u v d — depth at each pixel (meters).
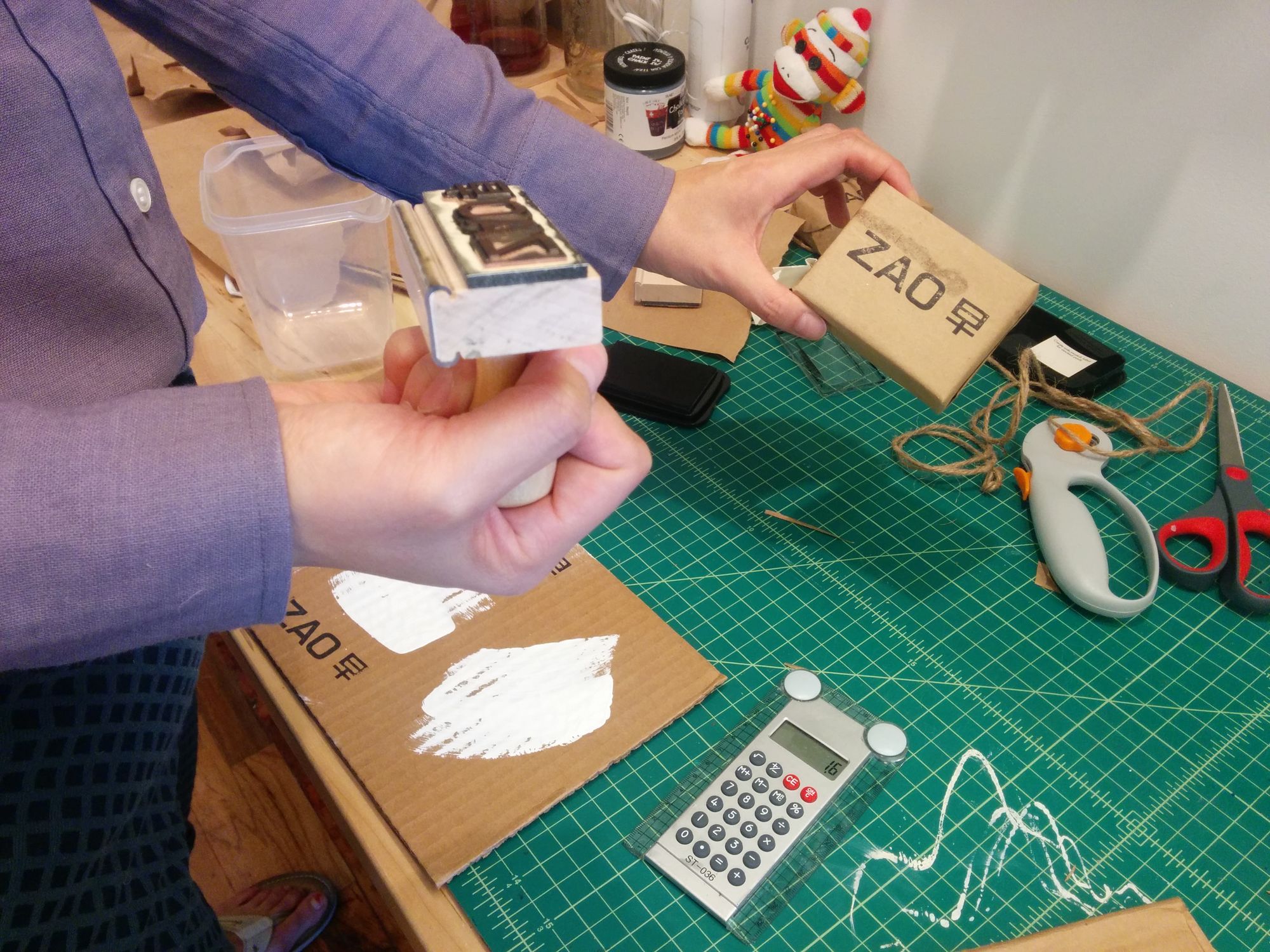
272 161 0.91
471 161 0.62
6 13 0.40
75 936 0.46
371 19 0.59
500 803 0.57
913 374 0.60
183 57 0.60
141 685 0.50
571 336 0.34
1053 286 0.95
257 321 0.84
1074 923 0.50
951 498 0.77
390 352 0.45
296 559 0.38
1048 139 0.87
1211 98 0.75
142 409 0.35
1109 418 0.79
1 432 0.32
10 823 0.43
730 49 1.09
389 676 0.63
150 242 0.50
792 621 0.68
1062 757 0.60
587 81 1.21
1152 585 0.67
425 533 0.36
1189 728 0.61
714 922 0.53
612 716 0.61
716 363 0.90
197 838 1.20
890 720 0.62
